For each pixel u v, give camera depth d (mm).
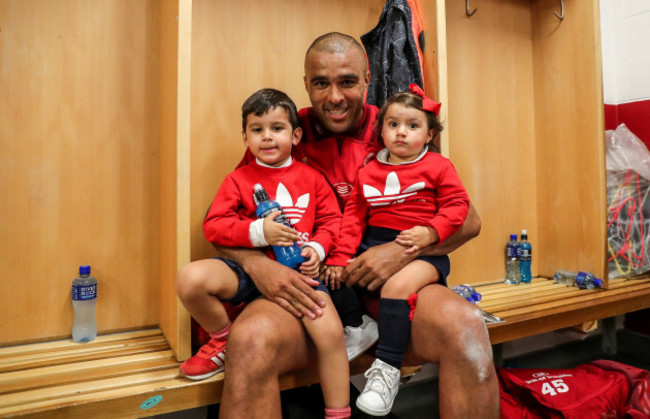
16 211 1320
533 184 2146
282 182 1198
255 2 1583
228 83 1545
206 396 1049
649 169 1998
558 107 2039
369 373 1013
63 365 1142
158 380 1053
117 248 1439
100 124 1412
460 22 1967
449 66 1938
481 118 2018
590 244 1914
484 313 1446
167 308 1325
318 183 1259
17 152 1317
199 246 1503
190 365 1048
